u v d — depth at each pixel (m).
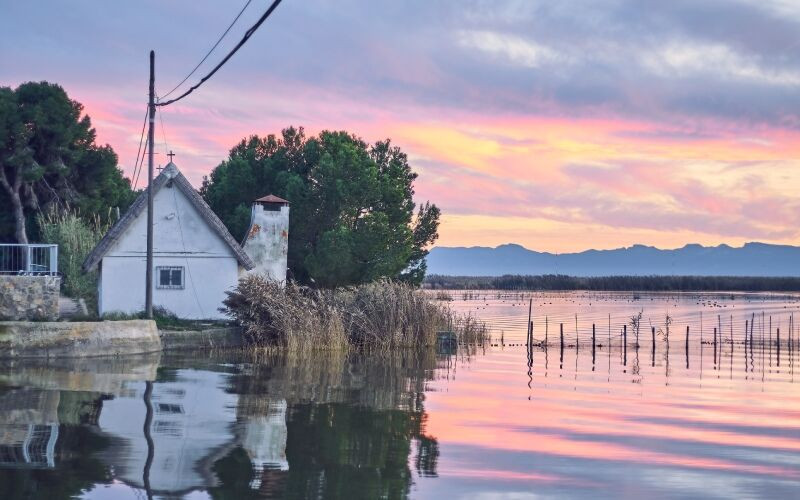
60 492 13.30
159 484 13.95
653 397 26.56
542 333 59.03
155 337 35.47
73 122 58.81
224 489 13.82
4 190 56.81
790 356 44.53
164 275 41.50
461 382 28.88
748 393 28.31
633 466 16.55
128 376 26.91
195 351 36.25
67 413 19.73
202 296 41.78
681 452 18.00
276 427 19.05
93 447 16.33
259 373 29.08
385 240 50.44
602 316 84.44
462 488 14.47
